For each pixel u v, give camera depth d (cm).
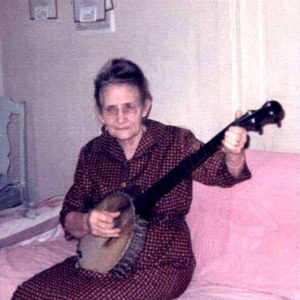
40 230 225
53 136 288
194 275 177
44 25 277
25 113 295
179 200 173
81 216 177
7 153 298
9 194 288
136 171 174
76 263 173
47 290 158
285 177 171
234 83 213
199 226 183
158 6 231
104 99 170
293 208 166
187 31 224
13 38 291
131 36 244
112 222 163
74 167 284
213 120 223
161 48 234
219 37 214
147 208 166
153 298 159
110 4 247
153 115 241
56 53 276
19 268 186
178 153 173
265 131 205
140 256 163
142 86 172
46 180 296
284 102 202
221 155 170
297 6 192
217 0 212
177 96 232
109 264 159
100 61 259
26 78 291
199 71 223
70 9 264
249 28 205
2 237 215
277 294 161
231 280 169
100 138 184
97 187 179
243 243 171
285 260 163
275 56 201
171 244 168
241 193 177
